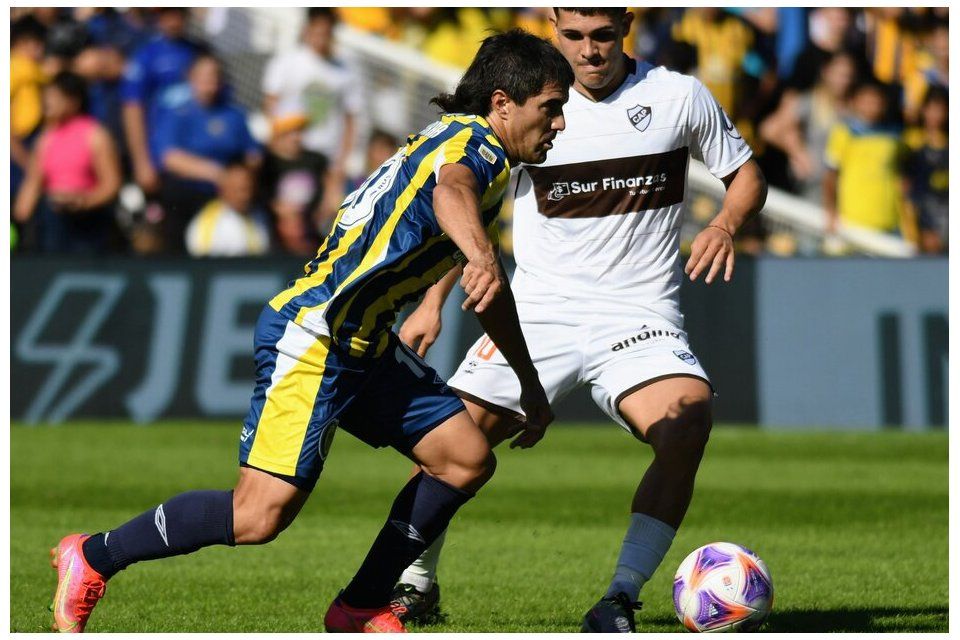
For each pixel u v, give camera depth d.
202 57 44.66
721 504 26.06
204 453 32.62
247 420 13.11
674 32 47.12
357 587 13.63
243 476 13.00
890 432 38.53
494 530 23.16
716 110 16.09
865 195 47.28
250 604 16.81
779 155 47.53
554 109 13.01
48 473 29.25
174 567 19.59
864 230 47.31
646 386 15.10
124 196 44.81
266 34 47.88
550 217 16.30
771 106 47.59
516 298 16.47
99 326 40.25
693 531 23.11
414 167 12.73
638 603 13.93
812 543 21.84
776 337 39.28
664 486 14.41
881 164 47.19
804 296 39.41
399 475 30.20
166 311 40.22
